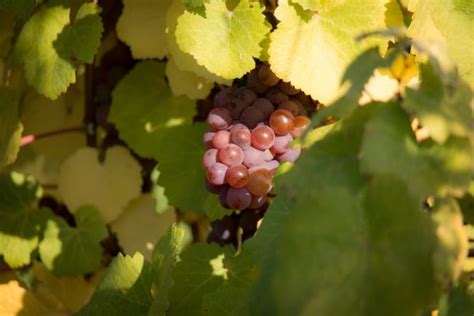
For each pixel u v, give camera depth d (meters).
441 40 0.80
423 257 0.61
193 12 0.81
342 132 0.63
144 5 0.89
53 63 0.86
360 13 0.80
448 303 0.69
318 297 0.60
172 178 0.90
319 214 0.61
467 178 0.61
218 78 0.84
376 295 0.61
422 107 0.61
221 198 0.80
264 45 0.81
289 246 0.61
